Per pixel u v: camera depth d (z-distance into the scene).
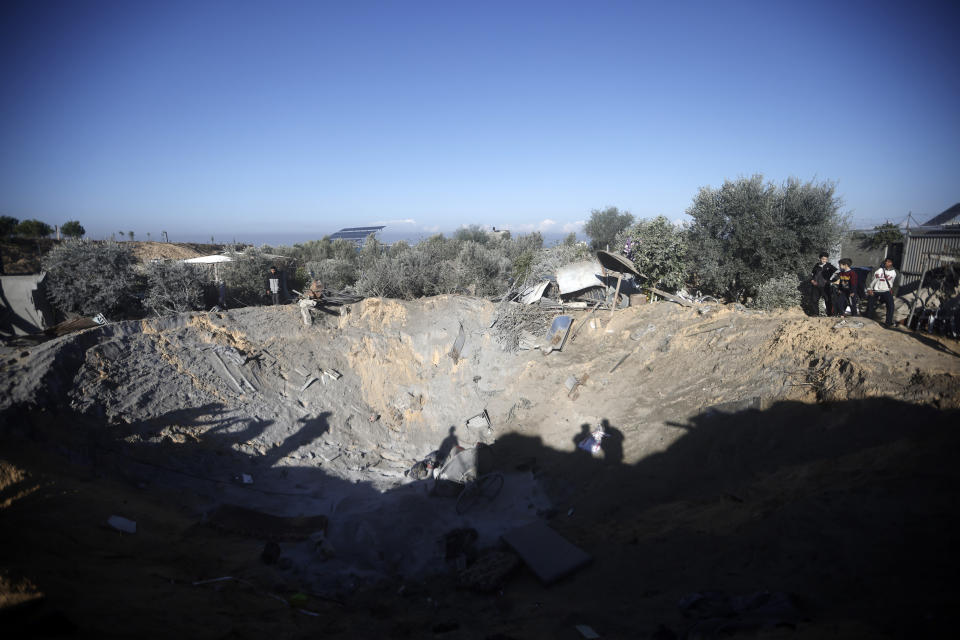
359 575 7.08
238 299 21.00
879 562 4.54
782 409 8.59
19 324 14.83
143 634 4.17
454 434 12.24
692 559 6.07
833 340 9.27
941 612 3.46
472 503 9.44
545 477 10.16
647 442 9.88
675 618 4.82
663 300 16.89
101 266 16.83
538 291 17.42
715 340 11.62
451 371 13.77
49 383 9.30
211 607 5.29
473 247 31.14
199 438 10.28
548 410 12.20
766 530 5.87
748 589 4.98
